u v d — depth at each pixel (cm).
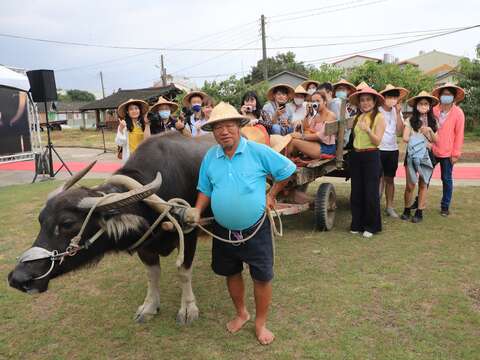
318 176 624
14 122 1488
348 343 356
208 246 613
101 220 311
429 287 450
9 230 716
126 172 361
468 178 1032
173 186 380
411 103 671
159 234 359
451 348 344
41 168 1323
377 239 601
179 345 367
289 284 470
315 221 669
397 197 842
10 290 487
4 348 375
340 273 493
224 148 328
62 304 452
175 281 495
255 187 327
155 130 664
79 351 366
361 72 2209
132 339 380
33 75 1239
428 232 621
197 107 758
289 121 700
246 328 387
